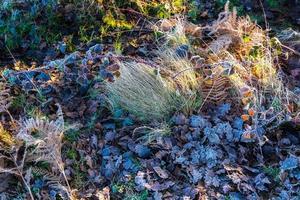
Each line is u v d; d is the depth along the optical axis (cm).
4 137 391
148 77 427
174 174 384
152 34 500
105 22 510
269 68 442
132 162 389
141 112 421
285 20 527
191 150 396
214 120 415
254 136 397
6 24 500
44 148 379
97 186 379
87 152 398
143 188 372
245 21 484
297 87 447
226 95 430
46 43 495
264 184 376
